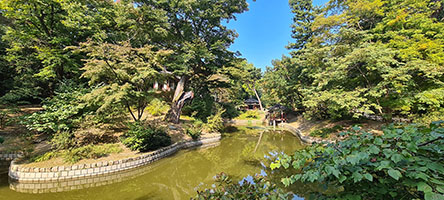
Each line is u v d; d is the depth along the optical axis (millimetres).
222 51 14055
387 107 9070
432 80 7996
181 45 13305
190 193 5680
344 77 8961
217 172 7465
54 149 7051
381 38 10070
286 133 17641
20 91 10602
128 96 8289
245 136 16172
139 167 7383
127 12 10578
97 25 11969
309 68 13633
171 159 8969
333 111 10914
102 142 8383
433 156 1330
